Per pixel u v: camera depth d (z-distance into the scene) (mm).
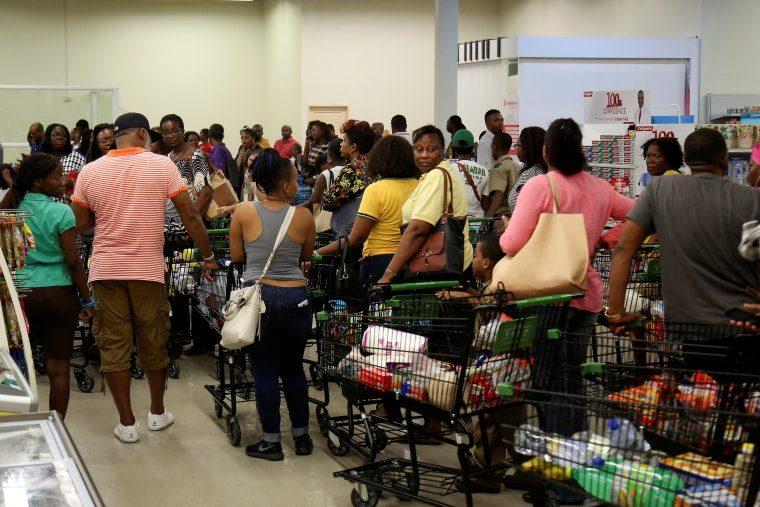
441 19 10117
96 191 4434
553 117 12117
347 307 4320
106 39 18844
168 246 5816
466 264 4574
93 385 5770
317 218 6609
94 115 15211
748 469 2295
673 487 2363
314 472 4180
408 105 19547
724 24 12891
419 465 3814
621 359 3725
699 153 3250
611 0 15648
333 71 19109
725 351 3084
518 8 19328
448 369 3359
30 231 4004
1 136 14758
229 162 13797
